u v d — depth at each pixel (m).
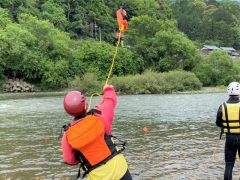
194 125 19.89
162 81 61.59
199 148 13.32
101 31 119.50
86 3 123.19
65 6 118.94
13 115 26.92
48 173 10.34
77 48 84.00
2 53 69.69
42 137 16.53
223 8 191.25
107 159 4.82
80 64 74.50
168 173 9.85
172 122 21.33
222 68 78.56
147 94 58.69
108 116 5.05
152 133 17.19
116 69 76.19
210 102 38.38
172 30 86.12
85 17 119.44
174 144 14.21
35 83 72.62
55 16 110.62
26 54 70.75
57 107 33.94
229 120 7.88
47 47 74.19
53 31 80.50
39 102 41.06
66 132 4.88
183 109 30.06
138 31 85.44
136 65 79.75
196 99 43.81
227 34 152.88
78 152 4.87
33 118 24.72
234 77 78.31
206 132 17.34
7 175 10.20
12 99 47.22
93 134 4.78
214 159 11.46
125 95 55.88
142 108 31.52
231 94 7.95
